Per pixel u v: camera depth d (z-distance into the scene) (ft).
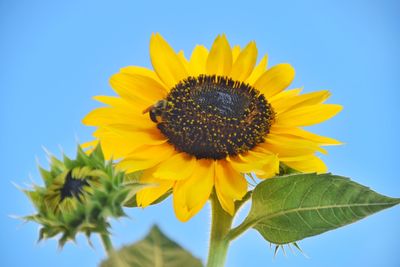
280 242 1.66
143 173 1.70
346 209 1.60
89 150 1.72
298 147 1.69
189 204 1.60
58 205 1.40
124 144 1.72
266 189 1.63
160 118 1.75
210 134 1.72
